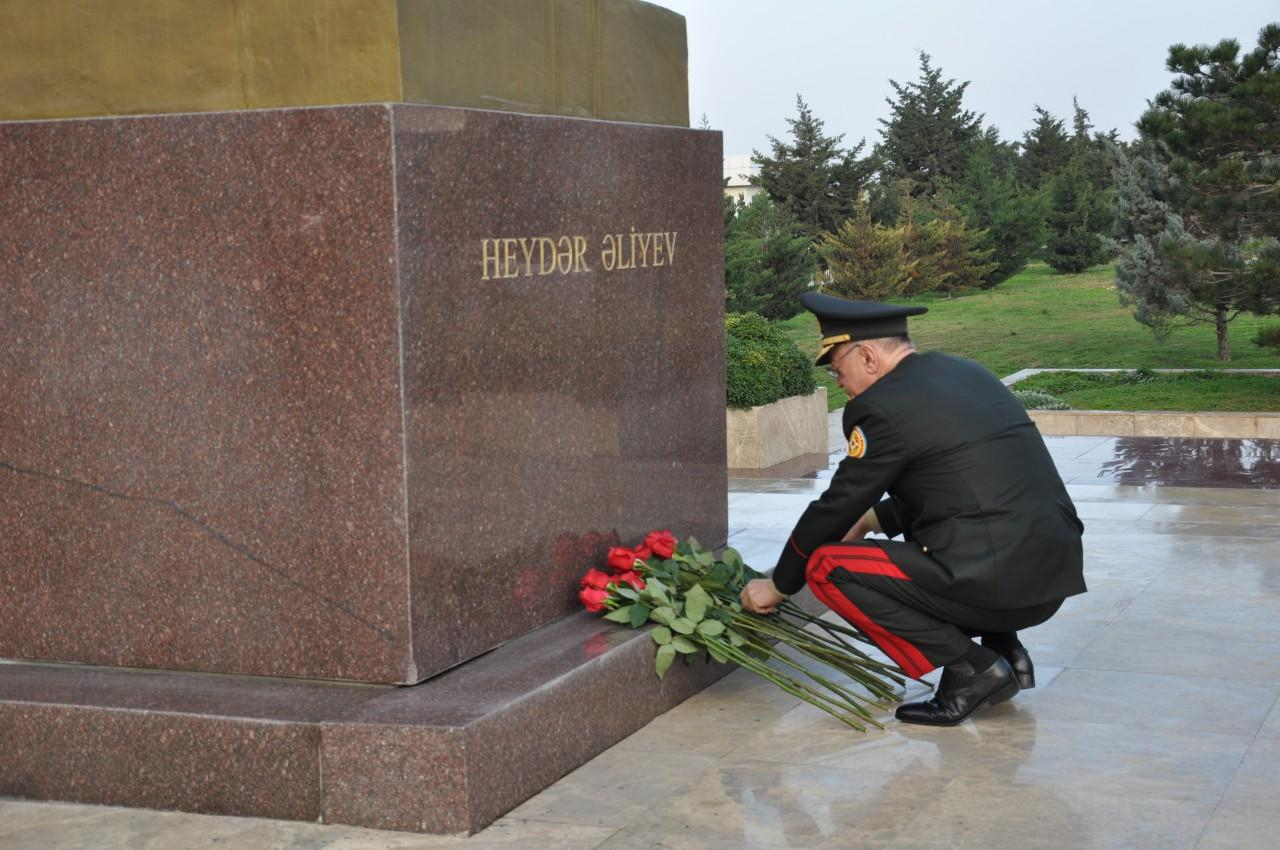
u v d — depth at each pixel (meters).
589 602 5.02
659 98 6.08
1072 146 56.16
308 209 4.25
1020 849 3.66
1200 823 3.80
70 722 4.21
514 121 4.71
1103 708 4.86
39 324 4.62
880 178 51.53
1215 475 10.62
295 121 4.23
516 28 4.91
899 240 39.62
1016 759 4.37
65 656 4.75
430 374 4.35
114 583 4.66
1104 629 5.93
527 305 4.83
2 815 4.16
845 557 4.70
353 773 3.95
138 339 4.51
